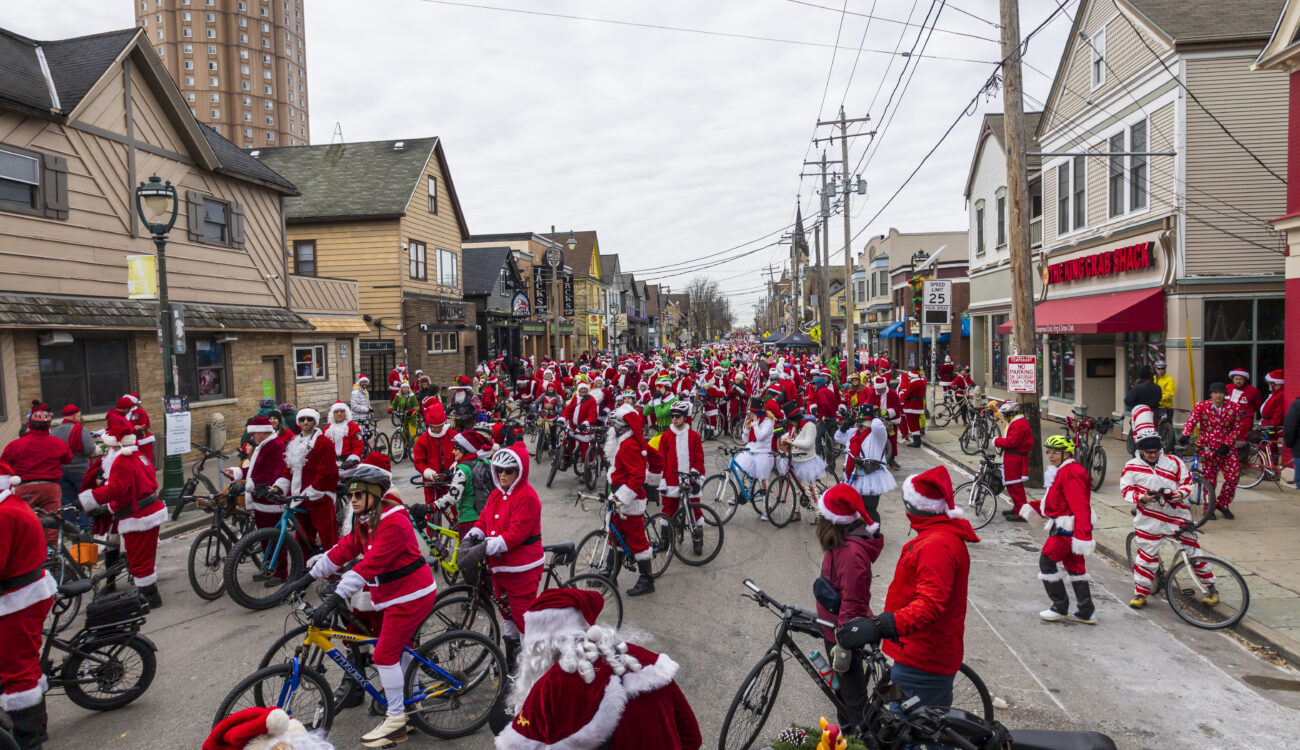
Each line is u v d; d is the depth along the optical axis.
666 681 2.65
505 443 7.25
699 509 8.94
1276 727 5.04
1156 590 7.46
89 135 14.30
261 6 114.12
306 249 28.67
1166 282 15.47
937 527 3.78
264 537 7.68
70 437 10.47
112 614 5.43
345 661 4.94
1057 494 6.85
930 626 3.72
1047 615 6.98
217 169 17.59
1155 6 16.48
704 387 20.14
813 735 3.70
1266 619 6.62
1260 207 14.98
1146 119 16.28
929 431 20.59
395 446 17.39
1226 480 10.08
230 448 18.17
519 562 5.47
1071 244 19.98
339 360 24.38
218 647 6.62
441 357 30.91
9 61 13.86
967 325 33.81
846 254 28.94
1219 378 15.14
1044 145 21.69
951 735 3.47
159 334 12.10
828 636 4.48
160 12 109.19
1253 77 14.91
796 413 11.91
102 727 5.26
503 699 4.98
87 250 14.22
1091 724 5.08
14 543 4.45
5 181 12.70
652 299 116.00
